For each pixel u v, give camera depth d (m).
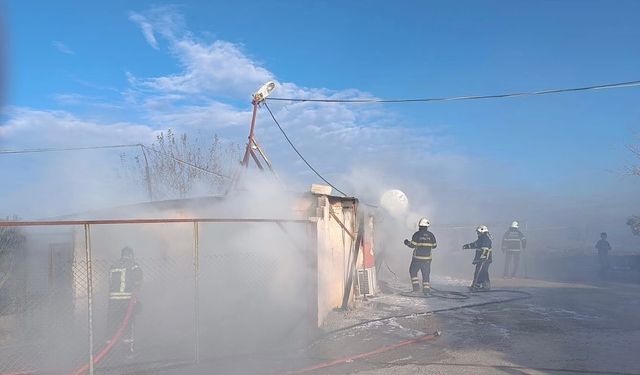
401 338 7.77
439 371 6.22
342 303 10.11
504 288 12.91
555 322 8.78
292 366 6.58
